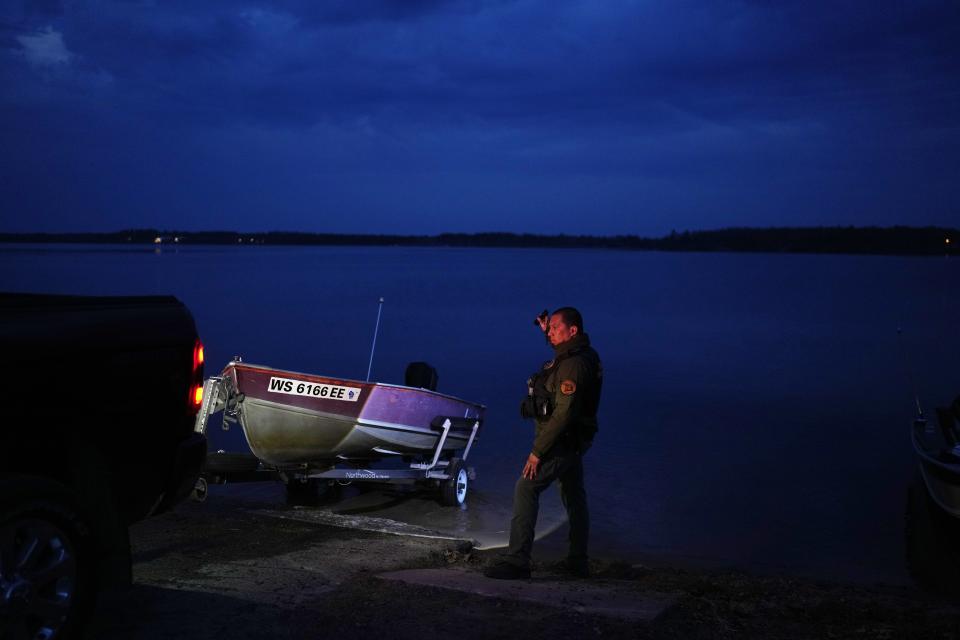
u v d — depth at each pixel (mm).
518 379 21969
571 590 4992
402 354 26844
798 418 16594
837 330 39062
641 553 8133
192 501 8312
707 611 4730
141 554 5547
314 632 3766
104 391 3605
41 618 3211
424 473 9672
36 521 3145
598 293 74500
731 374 23531
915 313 51125
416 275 117625
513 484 11031
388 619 4004
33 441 3387
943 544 8695
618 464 12383
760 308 55031
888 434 15133
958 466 9148
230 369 8742
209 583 4590
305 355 25781
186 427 4008
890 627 4750
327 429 8961
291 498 9734
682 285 94000
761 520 9492
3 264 129875
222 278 91562
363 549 6363
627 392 20047
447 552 6629
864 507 10234
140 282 75375
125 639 3570
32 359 3342
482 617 4113
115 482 3672
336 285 80625
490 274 127375
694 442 14102
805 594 5961
